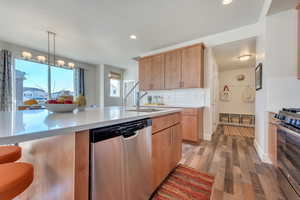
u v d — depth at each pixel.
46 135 0.60
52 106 1.31
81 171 0.73
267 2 2.01
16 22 2.70
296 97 2.01
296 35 2.00
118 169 0.93
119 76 6.87
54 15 2.48
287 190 1.26
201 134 3.30
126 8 2.28
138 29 2.97
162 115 1.52
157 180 1.42
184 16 2.49
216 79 4.74
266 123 2.16
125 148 0.99
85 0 2.09
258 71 2.62
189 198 1.38
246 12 2.36
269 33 2.14
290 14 2.02
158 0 2.09
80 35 3.25
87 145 0.76
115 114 1.24
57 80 4.88
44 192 0.86
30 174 0.70
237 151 2.60
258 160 2.21
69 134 0.72
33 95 4.20
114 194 0.90
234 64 4.87
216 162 2.14
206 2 2.12
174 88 3.50
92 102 6.04
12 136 0.52
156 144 1.40
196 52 3.18
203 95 3.45
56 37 3.38
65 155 0.74
